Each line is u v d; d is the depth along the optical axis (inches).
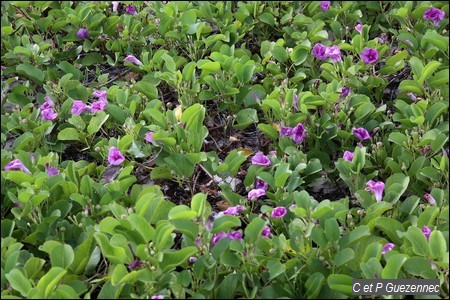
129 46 103.6
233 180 84.5
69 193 77.2
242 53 99.7
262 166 79.9
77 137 86.4
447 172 77.7
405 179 75.0
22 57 100.6
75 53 104.4
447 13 110.7
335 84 87.7
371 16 111.4
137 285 66.4
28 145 86.0
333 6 112.0
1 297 63.1
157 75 94.0
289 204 75.5
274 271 65.1
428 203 77.4
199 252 68.1
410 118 83.0
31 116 89.3
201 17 107.9
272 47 99.4
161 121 83.5
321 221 70.4
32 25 108.3
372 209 72.7
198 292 66.8
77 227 73.5
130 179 77.1
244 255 66.9
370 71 97.6
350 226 72.7
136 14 110.2
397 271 63.8
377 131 86.7
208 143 92.4
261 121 93.7
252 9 108.3
